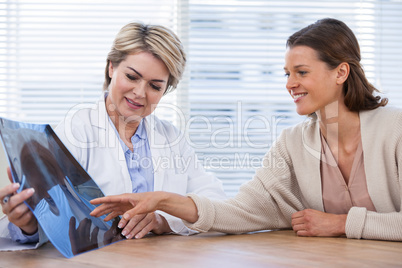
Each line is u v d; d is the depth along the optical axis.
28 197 1.13
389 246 1.28
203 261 1.08
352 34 1.58
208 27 2.93
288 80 1.58
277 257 1.12
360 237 1.40
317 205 1.63
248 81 2.96
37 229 1.26
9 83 2.83
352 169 1.58
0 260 1.12
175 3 2.88
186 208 1.46
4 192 1.11
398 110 1.55
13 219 1.20
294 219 1.51
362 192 1.57
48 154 1.31
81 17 2.83
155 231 1.52
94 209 1.35
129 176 1.70
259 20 2.95
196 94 2.92
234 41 2.94
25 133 1.25
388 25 3.00
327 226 1.45
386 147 1.52
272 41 2.96
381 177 1.52
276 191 1.65
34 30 2.84
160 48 1.61
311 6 2.95
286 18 2.95
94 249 1.23
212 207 1.49
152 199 1.39
